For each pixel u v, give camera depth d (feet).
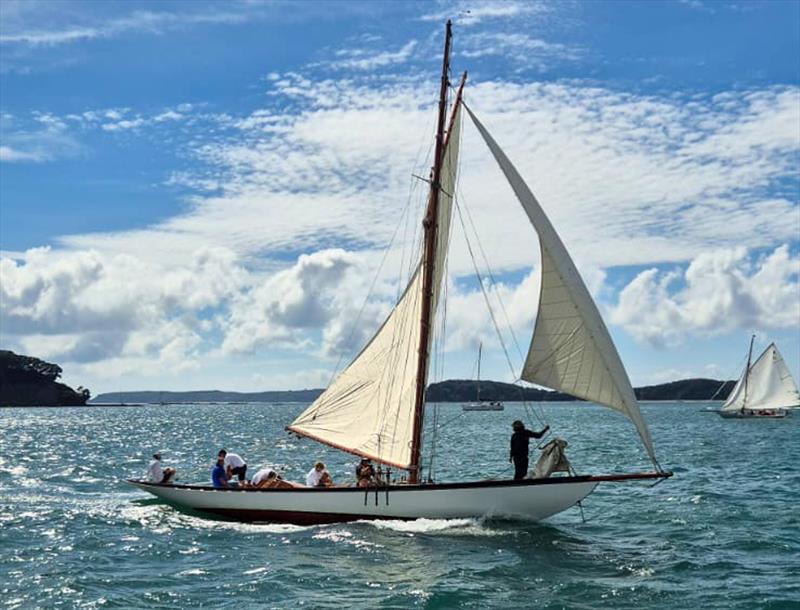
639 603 56.85
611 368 75.05
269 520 86.69
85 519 89.56
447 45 90.07
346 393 94.79
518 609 55.42
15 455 200.64
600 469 151.64
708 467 152.87
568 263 76.48
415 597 57.72
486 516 81.82
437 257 88.84
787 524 86.17
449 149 89.10
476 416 570.05
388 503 82.64
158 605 55.93
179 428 380.37
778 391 425.69
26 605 55.88
